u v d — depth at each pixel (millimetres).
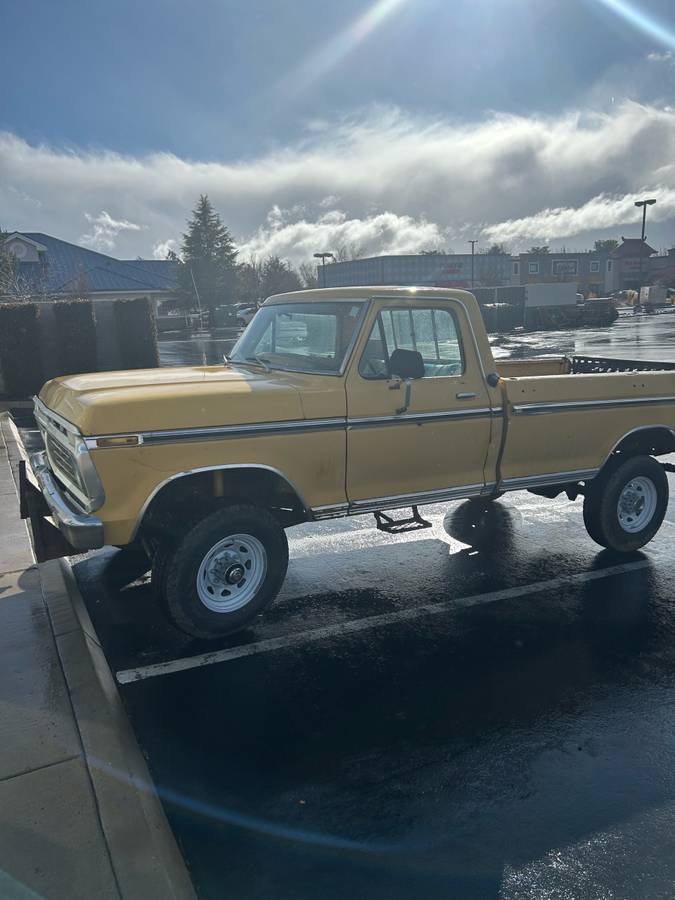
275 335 5492
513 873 2781
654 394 6211
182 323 57156
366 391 4883
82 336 17047
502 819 3088
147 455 4188
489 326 46219
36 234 56312
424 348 5184
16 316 16297
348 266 77938
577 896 2664
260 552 4695
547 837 2979
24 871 2586
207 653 4594
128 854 2674
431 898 2662
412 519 5691
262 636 4832
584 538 6898
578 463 5945
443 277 77625
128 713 3908
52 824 2820
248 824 3055
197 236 69938
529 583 5750
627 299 79438
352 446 4855
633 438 6305
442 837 2980
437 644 4719
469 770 3422
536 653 4598
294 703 4016
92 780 3082
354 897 2670
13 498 7383
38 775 3113
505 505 8078
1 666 4023
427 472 5258
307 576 5906
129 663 4469
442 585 5715
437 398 5152
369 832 3010
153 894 2506
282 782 3334
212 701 4031
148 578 5805
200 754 3545
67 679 3887
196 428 4297
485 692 4129
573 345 32188
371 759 3510
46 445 5559
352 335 4879
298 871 2793
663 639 4797
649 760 3500
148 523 4438
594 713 3912
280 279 85812
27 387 16656
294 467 4680
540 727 3779
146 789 3189
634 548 6371
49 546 5047
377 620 5074
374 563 6199
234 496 4703
